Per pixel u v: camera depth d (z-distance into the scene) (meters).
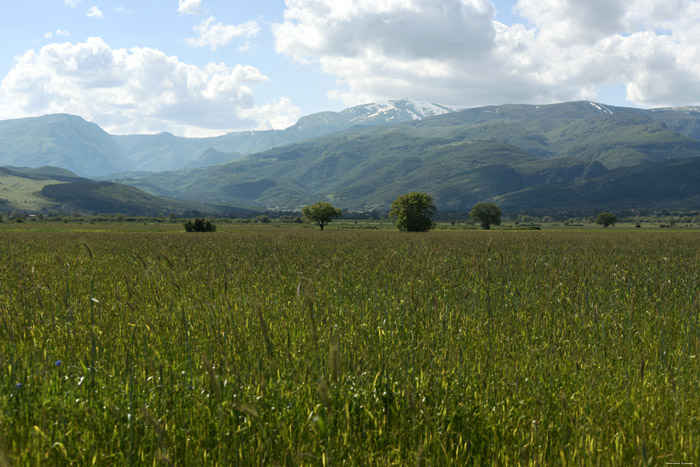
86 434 3.78
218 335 6.35
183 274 13.06
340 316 7.93
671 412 4.48
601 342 6.72
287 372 5.15
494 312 8.61
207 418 4.22
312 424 3.90
